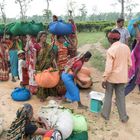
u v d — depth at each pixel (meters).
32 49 3.80
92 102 3.52
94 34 15.51
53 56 3.81
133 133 3.11
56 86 3.87
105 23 18.16
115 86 3.28
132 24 4.58
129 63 3.23
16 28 4.52
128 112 3.62
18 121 2.43
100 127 3.19
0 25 4.86
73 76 3.55
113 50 3.08
